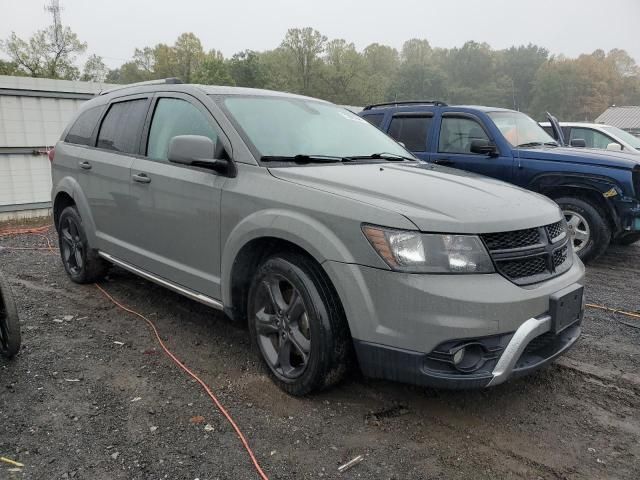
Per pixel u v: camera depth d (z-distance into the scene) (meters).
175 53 87.44
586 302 5.06
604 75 95.62
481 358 2.62
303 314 3.06
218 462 2.54
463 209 2.74
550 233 3.02
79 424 2.84
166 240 3.89
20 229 8.95
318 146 3.75
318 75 80.25
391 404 3.10
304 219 2.92
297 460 2.57
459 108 7.11
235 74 76.50
